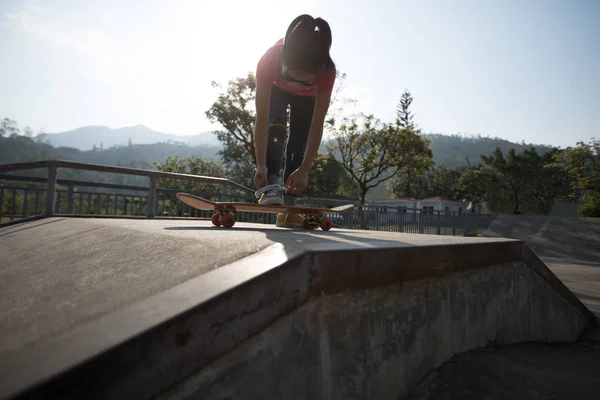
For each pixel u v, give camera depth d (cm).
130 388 61
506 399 124
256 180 264
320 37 213
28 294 101
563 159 4016
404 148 2588
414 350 130
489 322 171
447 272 148
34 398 50
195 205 237
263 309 85
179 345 69
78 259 136
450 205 5088
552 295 212
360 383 107
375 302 116
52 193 383
